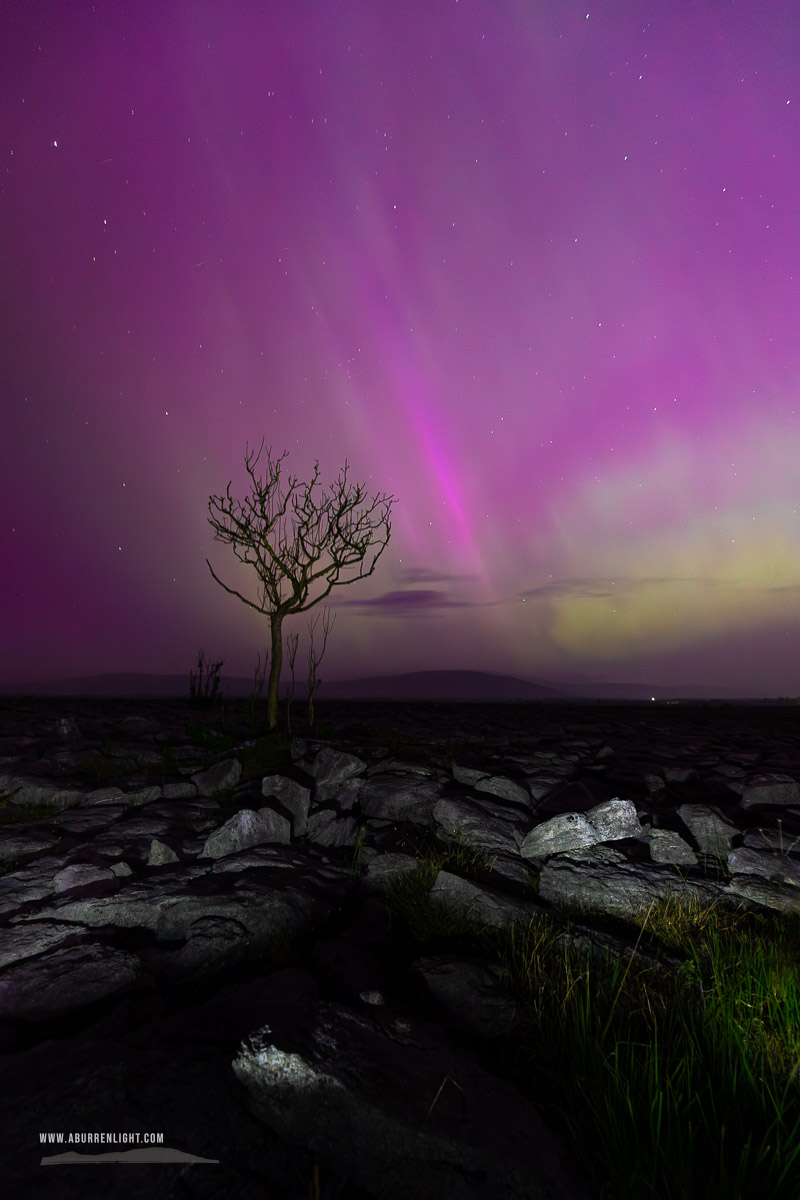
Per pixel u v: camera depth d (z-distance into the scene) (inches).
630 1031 120.6
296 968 142.4
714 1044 114.7
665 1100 101.0
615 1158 92.2
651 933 166.7
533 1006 129.3
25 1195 79.5
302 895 181.3
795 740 592.1
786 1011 120.4
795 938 155.0
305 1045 103.8
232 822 226.8
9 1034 121.1
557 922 170.7
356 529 507.2
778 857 208.8
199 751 412.8
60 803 282.8
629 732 649.6
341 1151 93.2
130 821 257.6
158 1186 82.8
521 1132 94.3
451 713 889.5
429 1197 86.5
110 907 172.6
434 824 260.5
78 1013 128.7
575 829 222.8
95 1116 90.7
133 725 520.7
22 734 453.4
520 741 515.2
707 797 323.0
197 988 138.9
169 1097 94.9
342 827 242.4
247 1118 95.6
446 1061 108.1
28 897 184.5
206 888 185.0
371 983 140.8
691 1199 85.4
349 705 1003.9
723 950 151.9
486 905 174.1
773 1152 92.4
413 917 173.2
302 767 343.9
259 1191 86.0
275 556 489.7
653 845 222.2
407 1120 92.2
